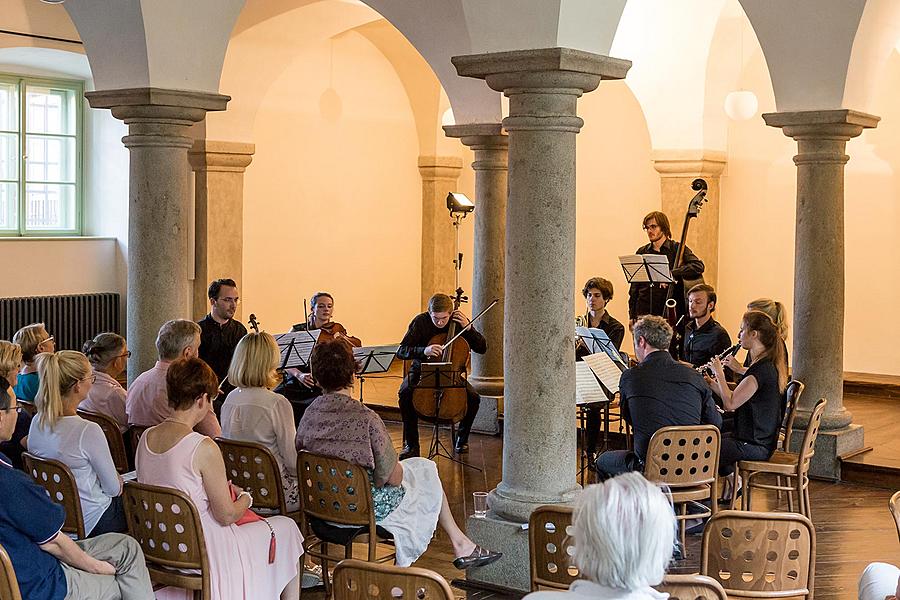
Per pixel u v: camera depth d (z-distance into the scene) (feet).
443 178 47.80
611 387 22.81
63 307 38.42
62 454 15.65
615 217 45.32
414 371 28.99
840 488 27.50
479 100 32.76
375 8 33.01
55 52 36.37
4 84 38.22
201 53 23.52
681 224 41.70
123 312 40.32
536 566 14.10
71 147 40.22
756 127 41.91
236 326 25.73
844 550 22.06
